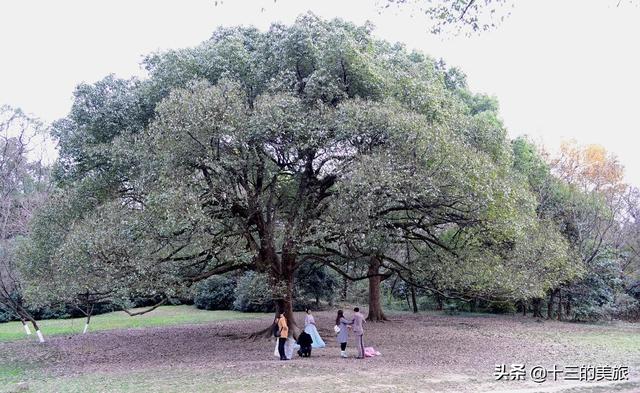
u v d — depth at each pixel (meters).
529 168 27.56
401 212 16.80
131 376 12.19
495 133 18.31
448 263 16.59
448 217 15.24
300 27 15.38
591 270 26.62
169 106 13.48
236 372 12.05
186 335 21.91
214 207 14.23
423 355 15.23
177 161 13.59
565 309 29.06
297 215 16.23
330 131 14.30
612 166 33.59
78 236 13.12
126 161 15.73
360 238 14.38
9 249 21.42
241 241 17.47
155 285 13.81
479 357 14.85
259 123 13.48
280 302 18.28
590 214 27.72
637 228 31.14
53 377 13.02
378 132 13.73
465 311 33.00
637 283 29.62
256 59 16.78
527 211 17.69
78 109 17.77
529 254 17.55
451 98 19.52
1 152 25.34
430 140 13.12
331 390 9.73
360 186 12.45
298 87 15.80
